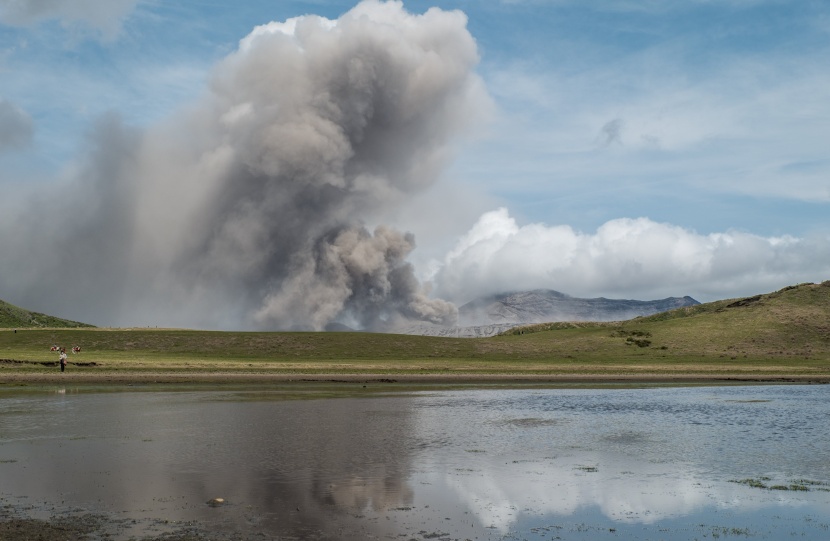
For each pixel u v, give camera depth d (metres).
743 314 167.75
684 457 33.22
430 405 57.72
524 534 20.22
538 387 82.44
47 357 100.25
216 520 20.56
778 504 24.12
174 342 137.25
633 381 94.75
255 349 133.12
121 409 51.06
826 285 184.88
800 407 58.78
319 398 62.66
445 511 22.44
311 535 19.36
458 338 155.25
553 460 32.03
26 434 37.88
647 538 20.09
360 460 31.09
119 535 18.81
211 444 34.97
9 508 21.66
